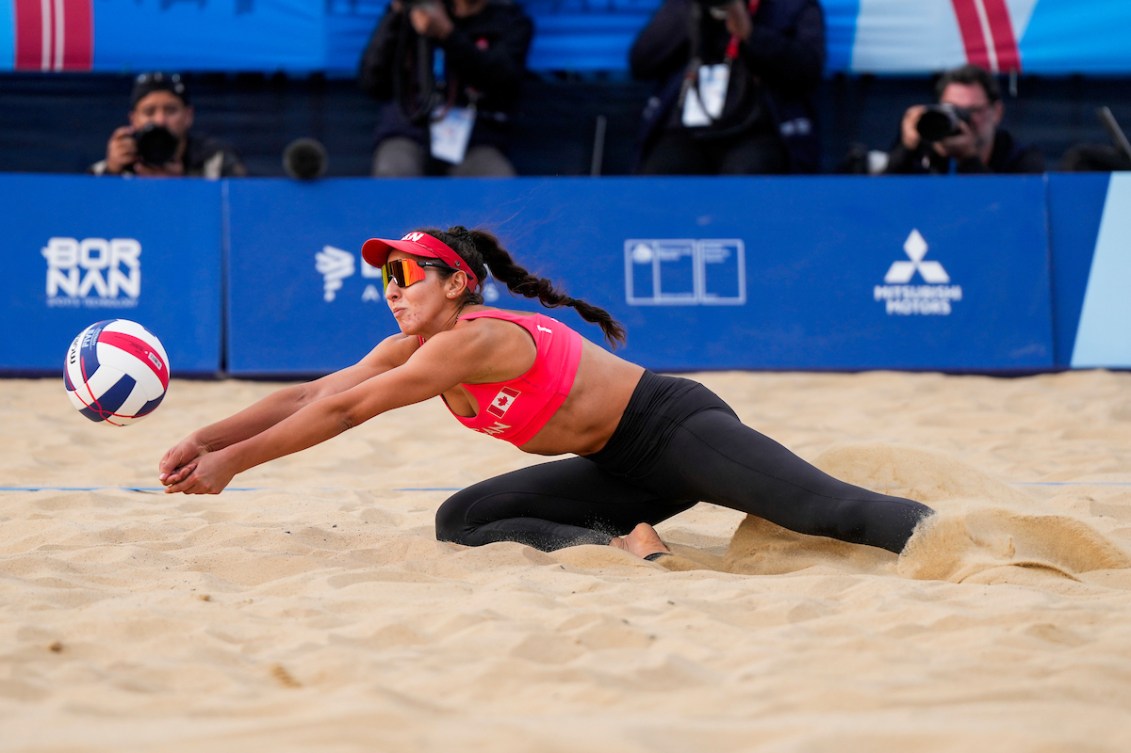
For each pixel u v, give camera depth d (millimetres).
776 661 6211
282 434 8523
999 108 20969
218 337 19328
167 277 19328
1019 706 5488
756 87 20547
